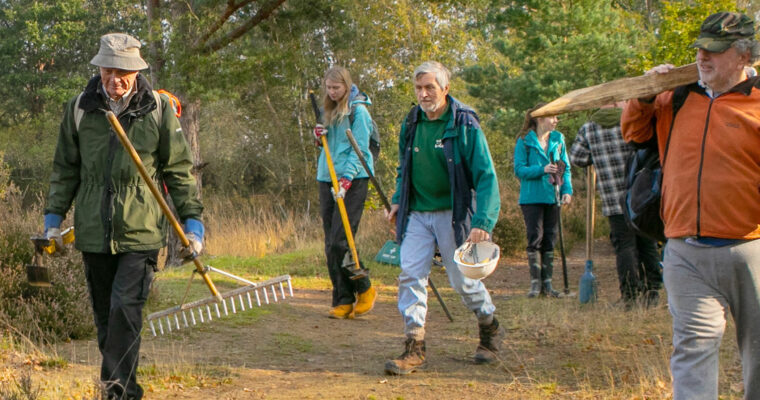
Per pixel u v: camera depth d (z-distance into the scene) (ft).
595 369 16.60
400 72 73.36
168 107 13.14
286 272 34.71
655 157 12.21
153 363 17.16
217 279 30.60
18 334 18.19
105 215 12.52
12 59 110.42
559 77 64.28
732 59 10.50
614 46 62.18
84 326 19.43
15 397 12.47
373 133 24.00
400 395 14.90
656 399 14.02
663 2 38.42
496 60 85.46
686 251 10.85
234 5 43.96
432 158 16.26
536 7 69.97
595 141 23.21
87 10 113.80
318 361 18.38
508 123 68.33
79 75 111.24
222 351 19.01
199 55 43.50
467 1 67.05
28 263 20.26
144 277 12.84
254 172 96.22
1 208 22.49
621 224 23.20
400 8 68.85
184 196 13.33
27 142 101.30
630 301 23.09
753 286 10.50
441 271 36.45
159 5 45.55
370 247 41.78
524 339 20.06
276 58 45.03
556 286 32.58
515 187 61.98
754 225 10.48
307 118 85.87
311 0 46.14
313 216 88.79
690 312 10.74
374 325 23.50
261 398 14.61
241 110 89.45
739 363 16.35
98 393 12.17
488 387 15.42
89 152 12.63
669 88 11.10
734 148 10.46
